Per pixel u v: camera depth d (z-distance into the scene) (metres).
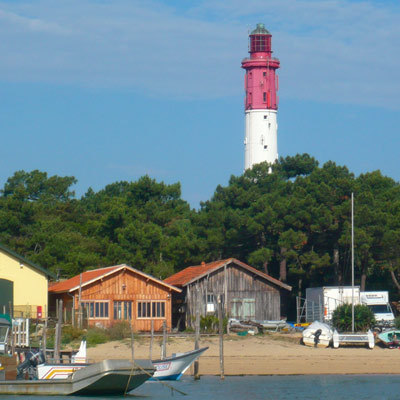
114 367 90.19
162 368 102.75
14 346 105.38
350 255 173.12
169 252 180.50
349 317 132.88
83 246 183.75
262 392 96.06
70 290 134.88
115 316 137.75
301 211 171.50
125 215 187.25
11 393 92.56
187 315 146.00
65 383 91.81
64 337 123.62
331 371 111.81
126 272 139.12
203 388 99.44
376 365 115.06
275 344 126.56
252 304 149.00
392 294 178.38
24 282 135.00
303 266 176.75
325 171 184.75
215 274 148.12
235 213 179.25
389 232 162.25
